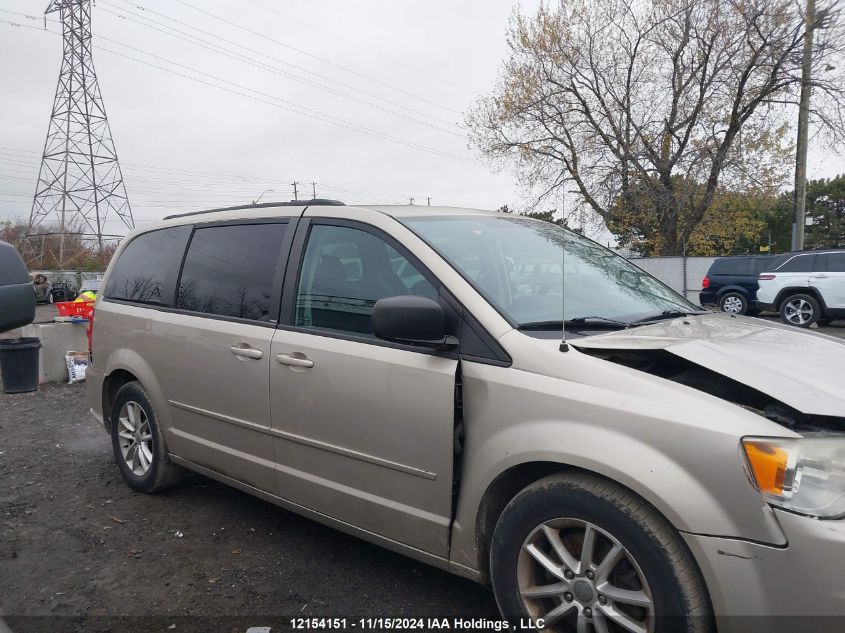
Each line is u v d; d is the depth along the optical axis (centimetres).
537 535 238
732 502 197
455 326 266
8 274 211
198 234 407
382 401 277
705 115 2131
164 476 420
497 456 243
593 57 2278
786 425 209
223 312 365
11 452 549
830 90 1828
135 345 423
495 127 2502
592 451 218
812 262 1470
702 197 2236
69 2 4703
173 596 309
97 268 3978
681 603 202
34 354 800
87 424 645
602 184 2245
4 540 373
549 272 318
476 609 293
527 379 241
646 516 210
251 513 409
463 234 316
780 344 267
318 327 314
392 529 282
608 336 257
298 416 313
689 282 2047
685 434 206
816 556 186
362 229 315
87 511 415
